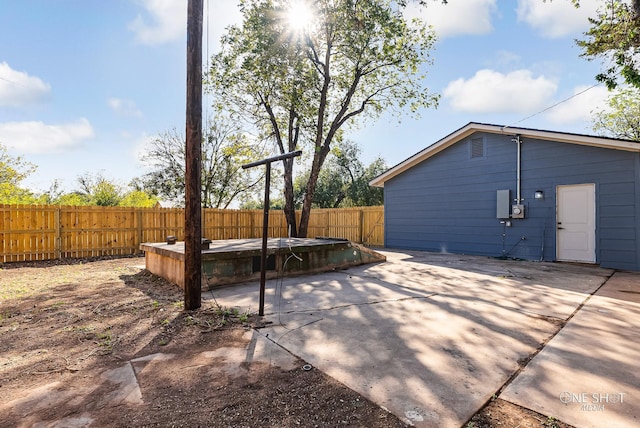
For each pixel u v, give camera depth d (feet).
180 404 6.13
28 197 42.50
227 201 63.46
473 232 31.86
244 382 6.96
